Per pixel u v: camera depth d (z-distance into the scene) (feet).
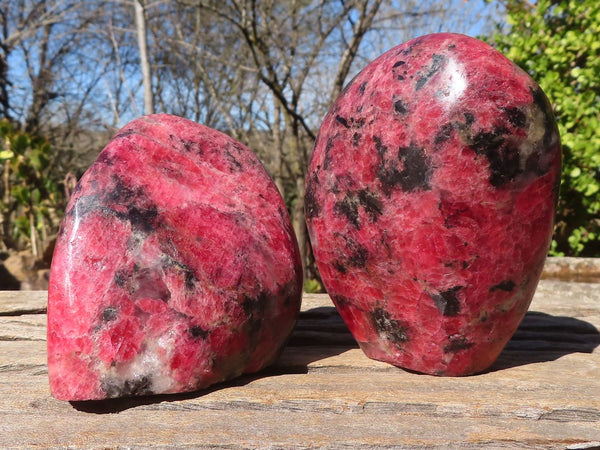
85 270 0.50
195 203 0.55
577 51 1.35
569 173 1.30
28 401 0.52
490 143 0.50
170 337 0.50
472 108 0.50
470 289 0.53
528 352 0.69
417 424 0.48
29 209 1.84
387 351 0.60
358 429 0.47
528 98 0.51
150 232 0.51
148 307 0.50
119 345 0.49
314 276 2.12
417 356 0.57
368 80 0.55
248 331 0.55
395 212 0.53
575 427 0.48
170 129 0.59
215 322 0.52
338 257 0.58
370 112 0.53
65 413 0.50
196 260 0.53
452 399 0.51
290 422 0.48
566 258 1.21
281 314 0.58
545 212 0.53
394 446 0.45
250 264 0.55
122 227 0.51
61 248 0.51
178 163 0.57
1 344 0.70
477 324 0.55
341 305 0.62
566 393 0.53
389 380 0.56
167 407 0.50
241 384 0.55
